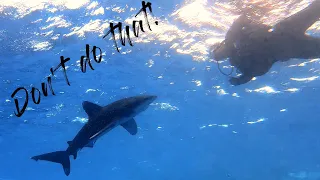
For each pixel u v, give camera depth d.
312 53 4.63
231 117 25.56
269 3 9.46
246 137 31.66
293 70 16.09
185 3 11.19
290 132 29.52
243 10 10.15
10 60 14.34
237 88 19.05
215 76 16.95
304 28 4.60
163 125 27.72
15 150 31.62
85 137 4.58
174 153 38.84
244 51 4.93
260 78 17.38
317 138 31.05
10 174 43.47
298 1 9.26
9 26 12.49
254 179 45.25
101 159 39.62
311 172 44.09
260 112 24.11
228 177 45.41
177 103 22.06
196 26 12.17
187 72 16.52
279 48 4.73
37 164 38.16
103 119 4.48
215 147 36.34
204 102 21.88
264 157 39.97
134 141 32.59
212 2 10.69
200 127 28.44
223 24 11.48
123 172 48.56
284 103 21.88
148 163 43.75
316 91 19.25
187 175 48.06
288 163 41.50
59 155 5.08
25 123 23.50
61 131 26.39
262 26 4.75
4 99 18.30
